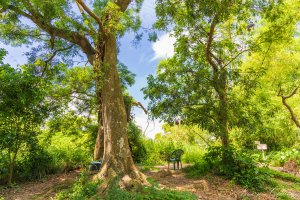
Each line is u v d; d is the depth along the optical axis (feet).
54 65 39.63
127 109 45.68
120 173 26.35
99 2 35.68
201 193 26.35
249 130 34.17
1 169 31.45
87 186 24.86
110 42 31.37
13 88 29.43
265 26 41.91
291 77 49.78
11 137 29.63
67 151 40.78
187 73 35.24
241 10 31.27
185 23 33.40
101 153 38.04
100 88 31.09
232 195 26.43
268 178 31.14
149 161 44.21
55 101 39.73
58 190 26.99
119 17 29.50
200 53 35.17
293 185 32.42
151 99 35.40
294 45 49.14
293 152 41.09
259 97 36.22
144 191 23.52
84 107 43.57
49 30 33.73
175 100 34.76
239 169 31.09
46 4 29.45
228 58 35.12
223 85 33.35
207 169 33.40
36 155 34.09
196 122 34.40
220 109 32.73
